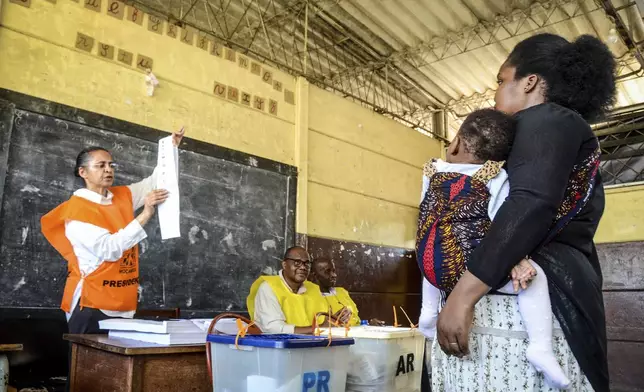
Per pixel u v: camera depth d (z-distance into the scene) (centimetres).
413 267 628
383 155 607
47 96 336
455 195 99
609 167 760
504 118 100
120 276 258
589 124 108
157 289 375
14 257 309
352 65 775
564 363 91
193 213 405
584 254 100
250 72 468
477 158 99
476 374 97
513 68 111
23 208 316
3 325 300
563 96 105
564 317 91
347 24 679
